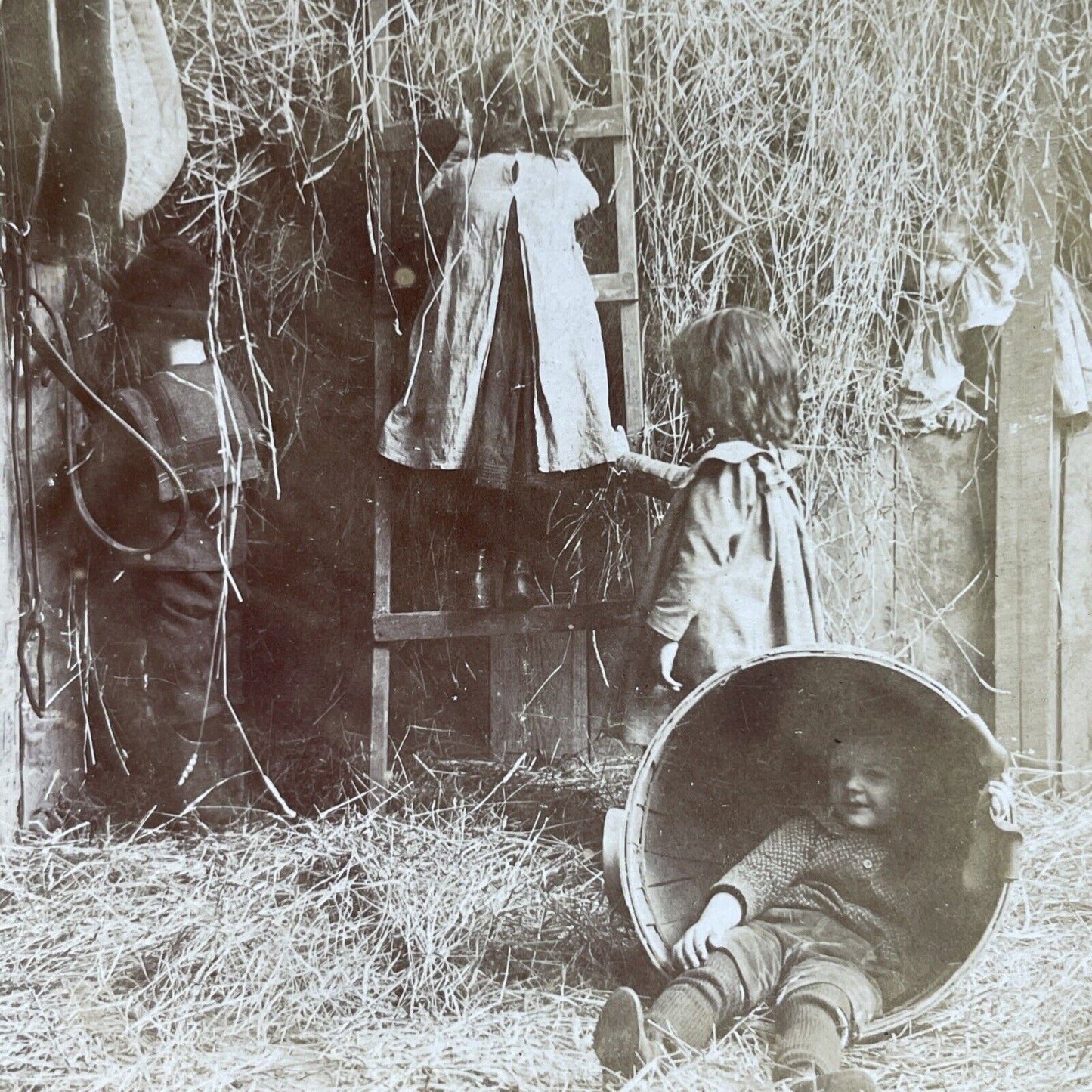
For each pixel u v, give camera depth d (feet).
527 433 11.01
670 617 9.89
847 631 12.72
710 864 9.41
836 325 12.17
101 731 12.03
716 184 11.98
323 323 12.80
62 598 11.53
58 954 9.03
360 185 12.25
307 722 13.51
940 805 8.50
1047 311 12.23
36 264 10.85
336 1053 7.84
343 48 11.64
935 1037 8.02
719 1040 7.80
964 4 11.91
